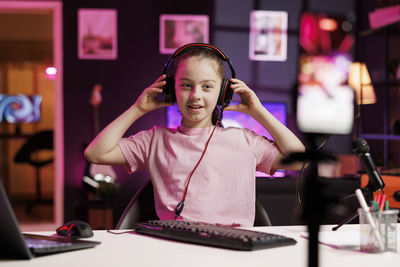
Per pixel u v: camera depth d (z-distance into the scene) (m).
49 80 7.37
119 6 4.29
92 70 4.29
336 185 2.57
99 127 4.30
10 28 7.03
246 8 4.37
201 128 1.45
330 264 0.77
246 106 1.42
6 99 7.21
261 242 0.87
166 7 4.32
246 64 4.39
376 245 0.85
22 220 5.03
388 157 3.77
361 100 3.46
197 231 0.93
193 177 1.39
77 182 4.27
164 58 4.33
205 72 1.28
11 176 7.22
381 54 3.85
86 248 0.89
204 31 4.34
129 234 1.04
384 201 0.90
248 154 1.43
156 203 1.42
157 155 1.44
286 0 4.38
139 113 1.39
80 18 4.27
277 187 2.79
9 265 0.76
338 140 4.12
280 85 4.40
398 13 3.82
